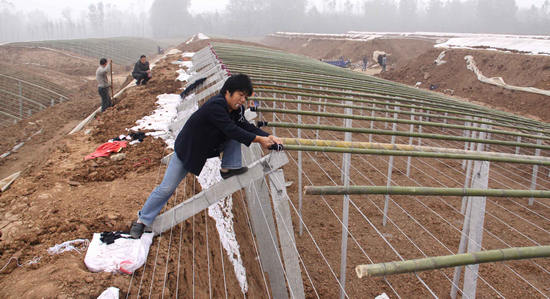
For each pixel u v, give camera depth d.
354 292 4.84
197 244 3.54
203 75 8.82
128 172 4.59
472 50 20.75
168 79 11.50
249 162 4.71
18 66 20.39
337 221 6.46
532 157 4.49
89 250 2.88
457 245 5.84
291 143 3.64
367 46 38.34
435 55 23.11
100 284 2.57
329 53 42.66
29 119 13.86
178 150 2.97
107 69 10.25
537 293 4.99
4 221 3.34
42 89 18.02
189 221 3.72
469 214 4.45
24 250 2.92
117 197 3.85
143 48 54.16
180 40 85.56
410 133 5.11
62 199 3.77
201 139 2.91
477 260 2.30
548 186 8.57
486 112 8.90
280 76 9.52
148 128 6.36
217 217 4.44
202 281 3.18
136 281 2.71
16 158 10.17
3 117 14.20
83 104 16.17
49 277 2.58
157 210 3.16
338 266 5.31
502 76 17.14
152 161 4.91
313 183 7.68
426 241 5.94
